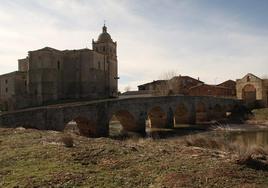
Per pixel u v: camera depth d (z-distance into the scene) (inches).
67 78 3946.9
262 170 538.3
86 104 1704.0
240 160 562.6
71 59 3951.8
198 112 3149.6
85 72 3900.1
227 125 2605.8
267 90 3577.8
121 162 579.8
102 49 4384.8
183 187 445.4
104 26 4559.5
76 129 2122.3
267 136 1926.7
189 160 589.0
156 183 466.3
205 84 4352.9
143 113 2220.7
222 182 466.3
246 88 3762.3
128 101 2065.7
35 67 3720.5
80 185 462.6
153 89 4320.9
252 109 3420.3
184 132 2183.8
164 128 2497.5
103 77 4153.5
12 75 3831.2
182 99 2736.2
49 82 3715.6
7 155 642.2
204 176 489.4
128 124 2187.5
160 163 569.0
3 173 525.3
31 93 3713.1
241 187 449.1
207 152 678.5
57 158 611.2
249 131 2233.0
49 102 3634.4
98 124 1786.4
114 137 1813.5
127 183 468.4
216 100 3233.3
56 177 492.4
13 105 3747.5
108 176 499.8
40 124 1402.6
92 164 575.5
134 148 695.7
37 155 635.5
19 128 1117.7
